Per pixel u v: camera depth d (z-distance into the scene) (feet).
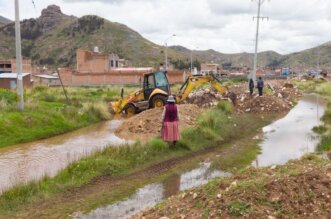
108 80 234.58
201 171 40.09
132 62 506.48
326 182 24.56
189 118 65.36
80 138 61.31
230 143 54.44
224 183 26.30
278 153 47.52
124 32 604.90
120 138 60.08
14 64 278.05
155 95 88.33
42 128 64.59
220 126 61.16
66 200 32.04
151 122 65.87
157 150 46.03
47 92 124.16
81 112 78.89
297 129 65.87
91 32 595.88
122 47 561.02
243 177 28.02
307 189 23.90
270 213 22.02
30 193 32.53
